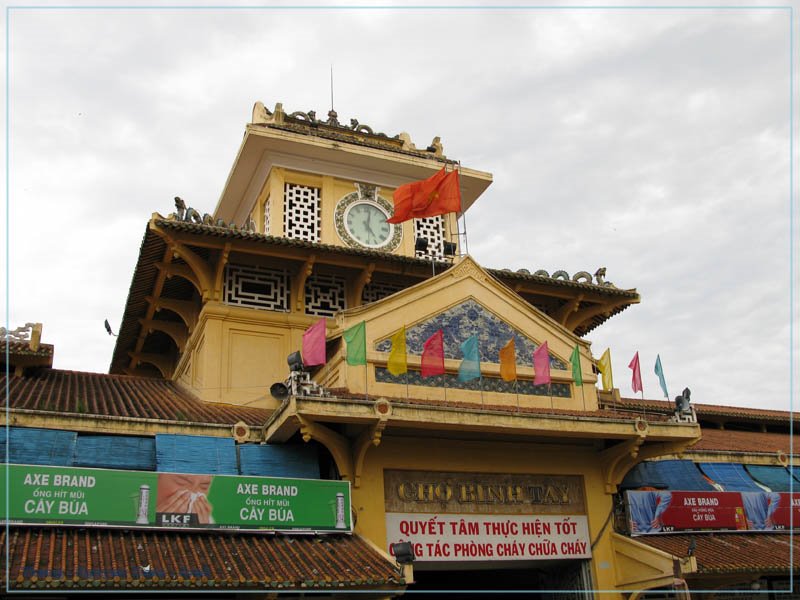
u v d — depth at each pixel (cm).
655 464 2258
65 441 1605
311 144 2592
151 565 1407
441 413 1775
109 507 1501
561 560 1966
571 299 2522
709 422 3097
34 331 2086
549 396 2084
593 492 2056
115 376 2297
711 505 2161
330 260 2256
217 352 2109
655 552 1897
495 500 1936
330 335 1984
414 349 1992
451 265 2345
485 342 2080
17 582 1266
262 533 1617
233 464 1706
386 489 1831
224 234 2100
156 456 1652
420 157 2764
